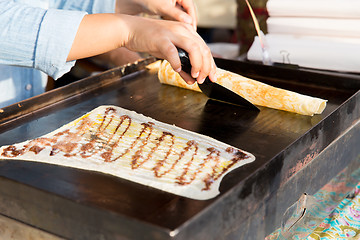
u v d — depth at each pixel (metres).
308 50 1.59
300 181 1.11
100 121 1.22
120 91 1.44
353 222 1.29
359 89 1.41
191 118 1.27
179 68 1.10
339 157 1.30
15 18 1.17
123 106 1.34
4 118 1.23
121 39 1.17
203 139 1.14
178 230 0.75
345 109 1.25
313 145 1.12
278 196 1.03
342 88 1.44
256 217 0.96
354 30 1.56
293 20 1.65
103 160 1.03
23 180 0.94
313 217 1.22
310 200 1.18
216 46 2.61
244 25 1.97
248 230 0.95
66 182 0.93
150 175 0.97
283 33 1.68
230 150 1.09
